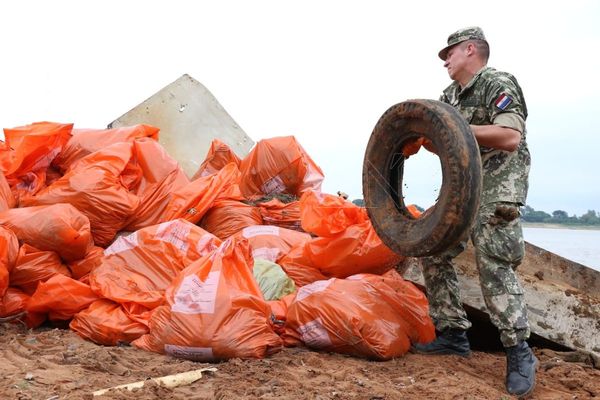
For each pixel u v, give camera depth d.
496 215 4.11
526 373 4.03
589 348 5.52
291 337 4.53
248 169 6.37
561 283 5.76
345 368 4.14
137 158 5.87
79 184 5.45
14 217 5.18
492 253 4.11
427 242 3.83
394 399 3.62
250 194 6.33
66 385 3.60
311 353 4.34
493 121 4.20
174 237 5.04
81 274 5.21
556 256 5.82
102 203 5.41
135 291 4.79
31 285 5.06
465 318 4.73
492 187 4.18
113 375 3.87
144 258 4.97
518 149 4.23
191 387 3.68
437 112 3.83
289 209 6.01
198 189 5.80
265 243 5.30
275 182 6.31
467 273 5.47
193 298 4.20
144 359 4.16
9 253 4.88
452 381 4.04
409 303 4.64
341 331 4.36
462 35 4.41
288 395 3.55
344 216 4.88
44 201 5.45
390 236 4.11
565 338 5.51
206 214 5.97
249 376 3.85
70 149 6.07
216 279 4.25
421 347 4.72
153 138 6.46
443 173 3.81
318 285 4.56
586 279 5.79
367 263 4.85
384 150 4.26
